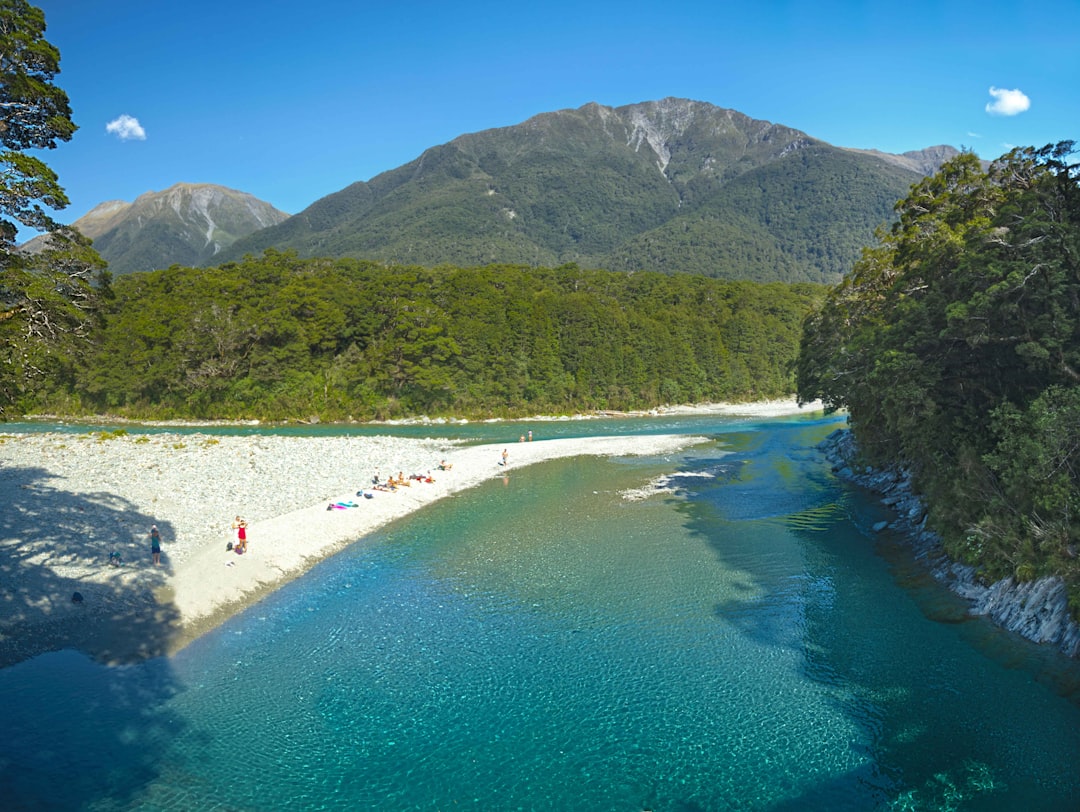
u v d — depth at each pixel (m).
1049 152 27.66
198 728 18.86
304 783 16.62
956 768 17.05
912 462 42.81
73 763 17.12
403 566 32.41
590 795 16.19
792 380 138.25
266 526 36.16
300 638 24.58
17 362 25.44
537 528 38.97
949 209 40.75
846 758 17.53
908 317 31.98
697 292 146.75
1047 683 20.58
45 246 26.03
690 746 18.12
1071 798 15.84
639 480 53.06
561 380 107.62
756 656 23.08
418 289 104.25
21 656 22.02
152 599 26.66
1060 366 25.08
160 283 105.62
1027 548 24.48
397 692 20.89
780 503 44.62
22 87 23.08
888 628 24.92
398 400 97.38
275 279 104.56
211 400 93.69
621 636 24.72
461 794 16.25
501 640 24.47
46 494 37.47
